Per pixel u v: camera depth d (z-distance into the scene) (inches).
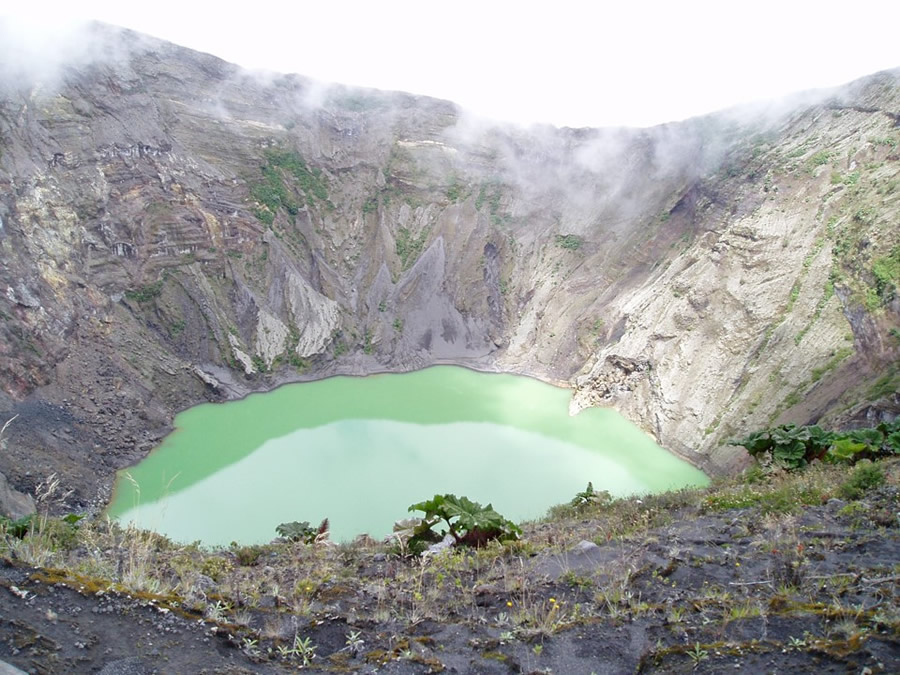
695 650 251.3
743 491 550.9
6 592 257.0
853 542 362.6
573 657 261.6
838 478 527.2
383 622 298.8
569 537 495.8
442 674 249.0
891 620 245.3
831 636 246.5
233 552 511.8
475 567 409.7
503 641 272.4
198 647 249.0
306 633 277.6
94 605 259.8
